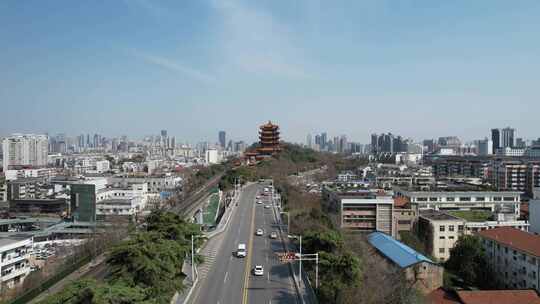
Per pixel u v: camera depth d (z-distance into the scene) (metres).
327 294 48.41
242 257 64.94
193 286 50.47
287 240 77.12
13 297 56.50
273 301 46.22
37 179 170.12
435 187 126.25
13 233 97.69
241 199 132.25
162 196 160.50
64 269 67.12
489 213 109.12
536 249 65.75
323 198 123.75
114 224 101.69
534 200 95.00
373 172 189.75
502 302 56.28
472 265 74.38
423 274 64.44
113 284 35.81
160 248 45.38
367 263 61.50
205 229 88.56
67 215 129.25
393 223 99.00
